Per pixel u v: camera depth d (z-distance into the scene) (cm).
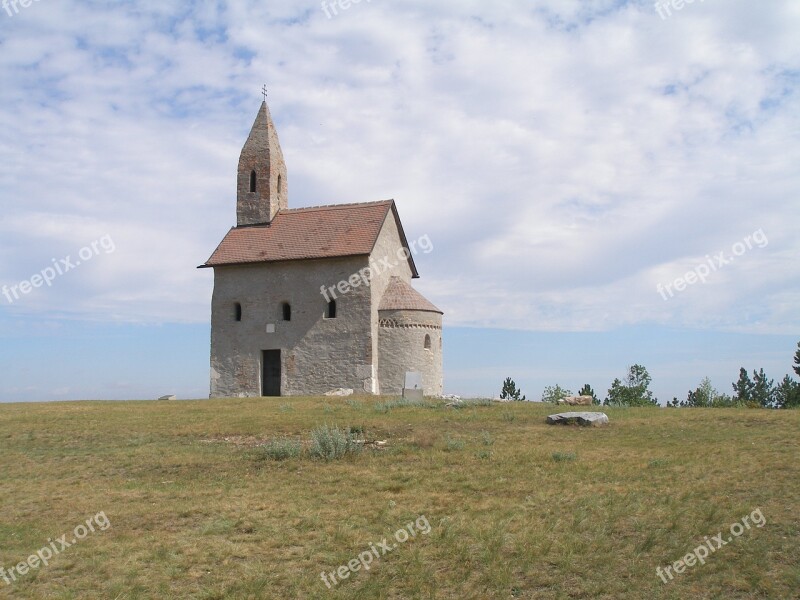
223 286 4444
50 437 2238
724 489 1383
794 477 1452
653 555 1070
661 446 1859
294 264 4306
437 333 4334
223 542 1172
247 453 1878
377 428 2236
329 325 4209
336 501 1387
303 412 2734
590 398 2986
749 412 2559
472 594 961
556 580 998
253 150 4753
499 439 2020
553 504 1323
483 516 1259
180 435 2236
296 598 968
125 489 1534
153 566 1081
